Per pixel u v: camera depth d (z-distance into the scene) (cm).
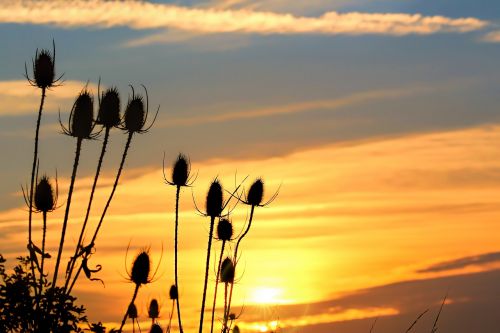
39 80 1327
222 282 1730
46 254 1253
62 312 1188
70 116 1334
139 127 1394
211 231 1661
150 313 1694
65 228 1287
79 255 1281
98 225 1323
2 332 1174
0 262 1213
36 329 1183
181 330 1560
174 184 1650
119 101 1377
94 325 1206
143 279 1341
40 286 1220
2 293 1174
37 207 1298
